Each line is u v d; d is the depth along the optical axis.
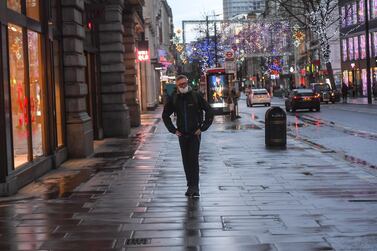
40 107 14.41
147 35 55.62
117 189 11.49
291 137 22.92
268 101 57.25
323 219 8.41
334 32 73.69
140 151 18.58
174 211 9.24
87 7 21.30
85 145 16.98
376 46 64.38
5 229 8.27
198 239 7.44
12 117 11.77
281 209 9.19
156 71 69.50
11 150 11.38
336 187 11.13
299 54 98.19
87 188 11.70
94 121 22.92
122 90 24.78
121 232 7.93
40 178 13.27
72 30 16.81
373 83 64.81
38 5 14.62
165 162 15.59
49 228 8.27
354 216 8.57
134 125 30.95
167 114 10.74
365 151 17.78
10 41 11.92
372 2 65.19
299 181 11.95
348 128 27.19
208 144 20.20
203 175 13.00
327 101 57.47
